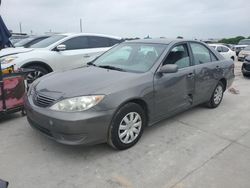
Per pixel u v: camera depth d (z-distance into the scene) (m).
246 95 6.80
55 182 2.79
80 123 2.96
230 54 16.91
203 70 4.69
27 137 3.79
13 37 12.55
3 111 4.31
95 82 3.35
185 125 4.45
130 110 3.40
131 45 4.57
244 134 4.16
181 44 4.45
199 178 2.91
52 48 6.81
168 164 3.18
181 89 4.20
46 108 3.15
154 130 4.19
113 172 2.99
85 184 2.77
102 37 7.96
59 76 3.79
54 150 3.44
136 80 3.51
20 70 4.88
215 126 4.46
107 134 3.23
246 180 2.90
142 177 2.91
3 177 2.84
